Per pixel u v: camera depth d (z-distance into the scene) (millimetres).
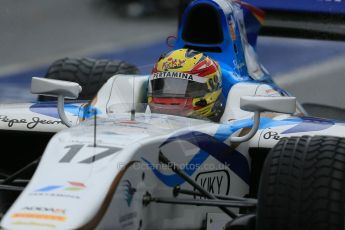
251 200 21406
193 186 21281
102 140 20562
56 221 18203
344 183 19547
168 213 21562
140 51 56656
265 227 19703
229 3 28391
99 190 19078
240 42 27859
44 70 50312
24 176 26391
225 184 23703
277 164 20078
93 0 66188
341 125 25062
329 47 39469
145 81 26016
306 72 46312
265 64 49875
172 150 21484
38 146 26469
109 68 30812
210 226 23297
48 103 27219
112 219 19297
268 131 24453
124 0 66188
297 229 19453
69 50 55688
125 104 24609
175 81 24234
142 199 20453
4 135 26094
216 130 23344
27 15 60906
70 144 20484
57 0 65688
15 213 18516
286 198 19641
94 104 25312
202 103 24266
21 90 45438
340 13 35344
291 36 36281
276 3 36031
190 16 27594
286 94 27812
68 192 18969
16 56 52906
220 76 25188
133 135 21016
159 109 24156
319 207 19359
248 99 22078
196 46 27500
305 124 24938
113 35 60875
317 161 19844
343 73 43312
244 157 24266
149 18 66125
